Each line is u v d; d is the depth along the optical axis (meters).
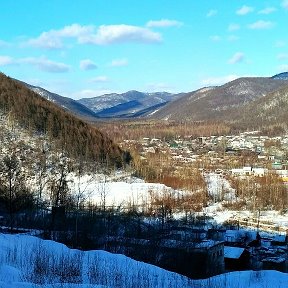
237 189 143.25
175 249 52.81
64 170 129.00
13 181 104.00
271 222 105.50
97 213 91.50
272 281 30.33
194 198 127.56
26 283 24.27
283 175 181.25
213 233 79.75
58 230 62.44
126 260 34.31
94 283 26.48
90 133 172.62
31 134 151.00
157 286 27.42
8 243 36.16
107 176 144.88
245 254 63.34
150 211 100.31
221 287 28.39
